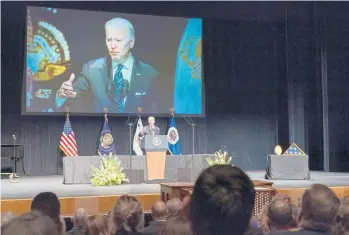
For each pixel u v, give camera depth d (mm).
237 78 12227
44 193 2359
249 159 12203
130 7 11359
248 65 12305
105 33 10844
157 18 11219
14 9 10438
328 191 1847
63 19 10531
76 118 10797
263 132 12336
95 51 10750
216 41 12102
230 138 12078
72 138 10133
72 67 10555
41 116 10531
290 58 11906
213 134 11938
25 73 10195
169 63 11266
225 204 1141
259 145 12289
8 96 10344
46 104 10312
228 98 12141
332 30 11062
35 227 1193
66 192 6375
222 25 12148
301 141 11695
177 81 11305
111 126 11008
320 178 8578
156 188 6852
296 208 2461
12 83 10383
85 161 7703
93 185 7391
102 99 10742
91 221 2580
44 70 10328
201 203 1158
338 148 10875
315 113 11594
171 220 1676
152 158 7648
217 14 12031
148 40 11141
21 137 10383
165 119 11359
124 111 10891
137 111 10977
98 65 10750
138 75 11031
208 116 11945
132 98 10969
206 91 12000
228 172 1188
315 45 11469
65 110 10430
